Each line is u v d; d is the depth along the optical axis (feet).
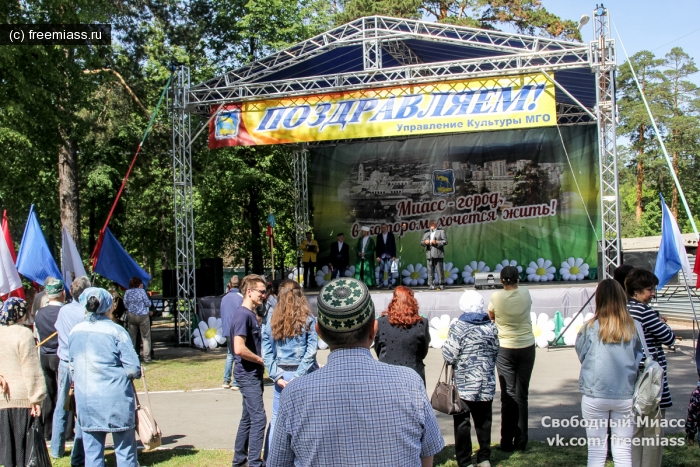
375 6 106.01
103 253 46.68
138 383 37.50
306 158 77.51
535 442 22.93
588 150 68.74
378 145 73.05
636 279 17.49
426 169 72.13
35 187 71.87
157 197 85.15
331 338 8.71
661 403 16.90
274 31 83.51
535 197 69.97
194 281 55.42
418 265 71.92
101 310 18.02
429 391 32.71
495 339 19.86
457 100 49.24
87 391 17.49
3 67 44.75
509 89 48.37
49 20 47.11
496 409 28.55
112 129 69.36
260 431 19.80
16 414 18.37
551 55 48.24
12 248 37.14
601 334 15.96
